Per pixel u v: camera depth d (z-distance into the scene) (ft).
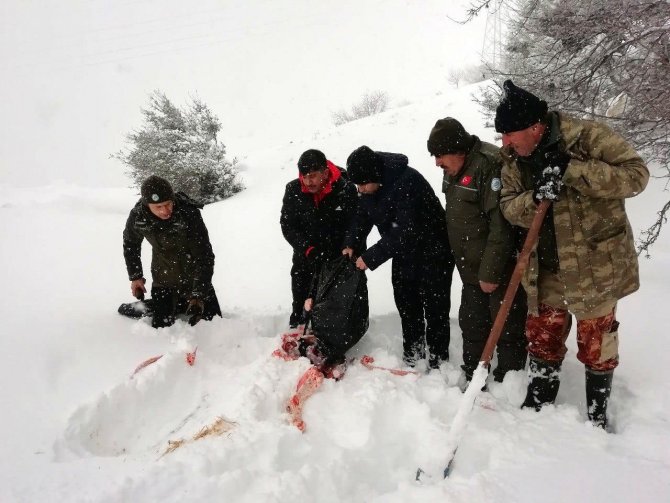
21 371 9.87
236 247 22.15
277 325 13.94
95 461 7.59
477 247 9.49
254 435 8.23
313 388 9.93
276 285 17.43
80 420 8.67
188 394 10.25
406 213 9.97
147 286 16.46
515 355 10.19
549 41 20.70
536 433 8.30
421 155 32.27
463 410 7.86
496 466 7.63
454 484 7.14
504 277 9.41
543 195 7.47
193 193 35.09
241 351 11.85
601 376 8.36
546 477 7.14
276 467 7.77
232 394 9.97
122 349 11.10
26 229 23.82
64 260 19.04
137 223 11.68
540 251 8.45
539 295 8.71
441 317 11.09
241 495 6.93
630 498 6.58
